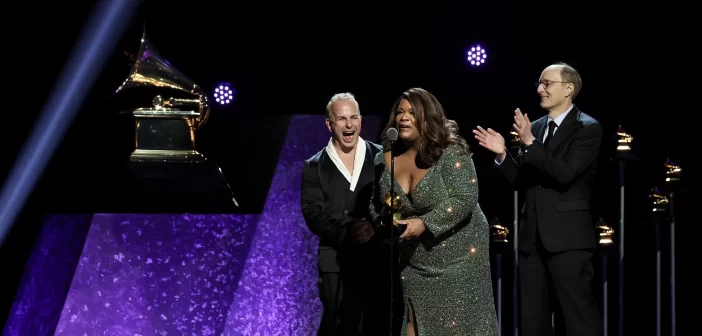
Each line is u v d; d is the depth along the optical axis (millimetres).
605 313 16594
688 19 17609
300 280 15312
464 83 18953
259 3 18500
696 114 17438
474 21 18906
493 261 19000
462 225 12711
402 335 13141
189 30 18328
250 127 16359
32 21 17406
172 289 14469
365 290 13969
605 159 18422
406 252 12930
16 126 17531
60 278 14133
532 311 14406
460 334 12711
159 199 14461
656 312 16656
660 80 17938
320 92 18797
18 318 14227
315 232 13844
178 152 15234
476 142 19000
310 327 15328
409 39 18922
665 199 16156
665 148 17812
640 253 18094
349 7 18766
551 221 14109
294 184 15781
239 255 14867
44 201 17531
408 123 12609
